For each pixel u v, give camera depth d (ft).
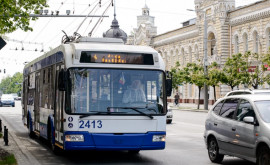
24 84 74.38
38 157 46.42
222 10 184.75
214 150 41.37
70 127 39.17
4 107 212.64
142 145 39.88
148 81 41.11
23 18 62.08
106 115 39.58
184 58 228.63
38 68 58.44
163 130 40.73
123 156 47.37
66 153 49.34
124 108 40.01
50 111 48.06
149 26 268.82
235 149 37.29
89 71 40.19
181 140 62.49
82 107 39.50
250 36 169.89
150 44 267.18
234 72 140.56
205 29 158.71
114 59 40.75
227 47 185.26
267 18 159.43
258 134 34.01
